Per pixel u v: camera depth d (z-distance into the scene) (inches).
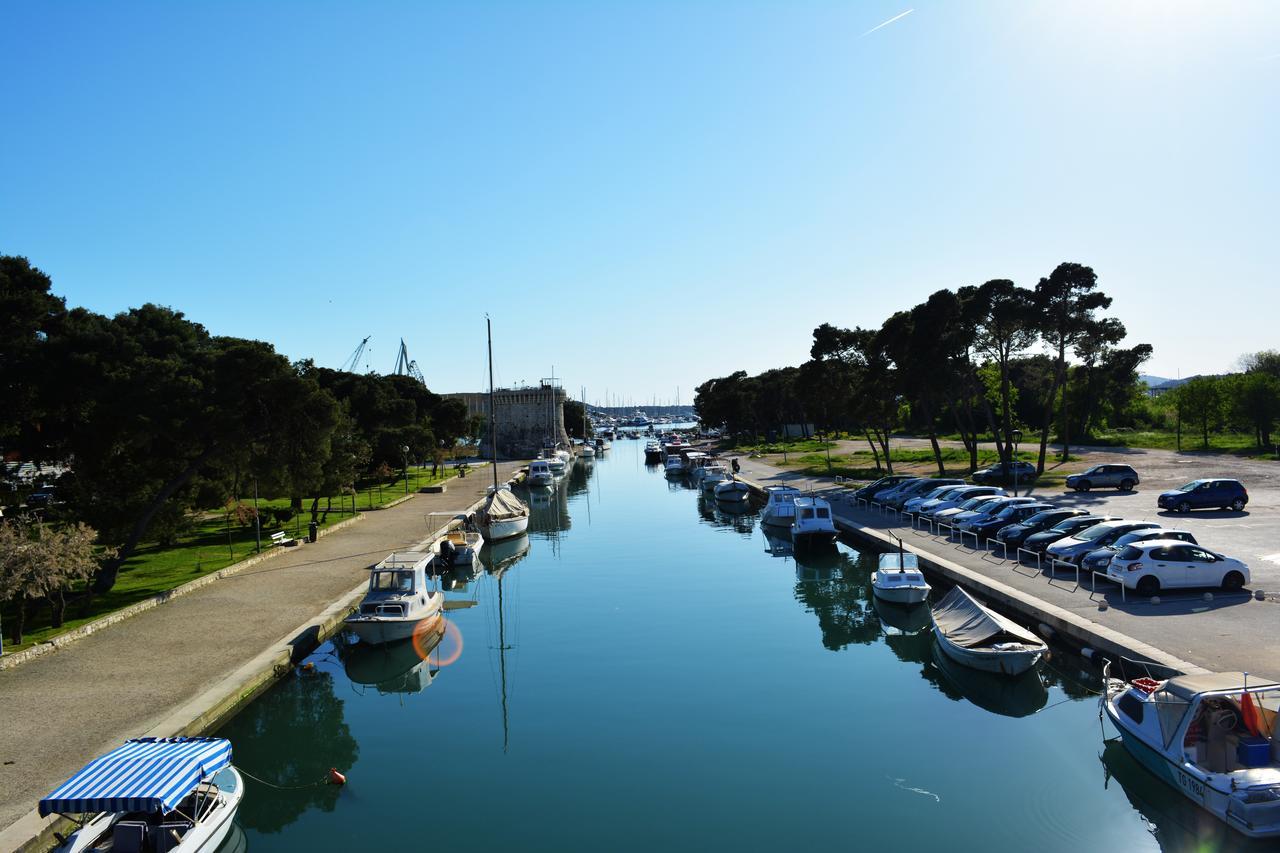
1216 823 521.3
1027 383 3841.0
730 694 818.8
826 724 733.3
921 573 1127.6
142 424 1077.8
